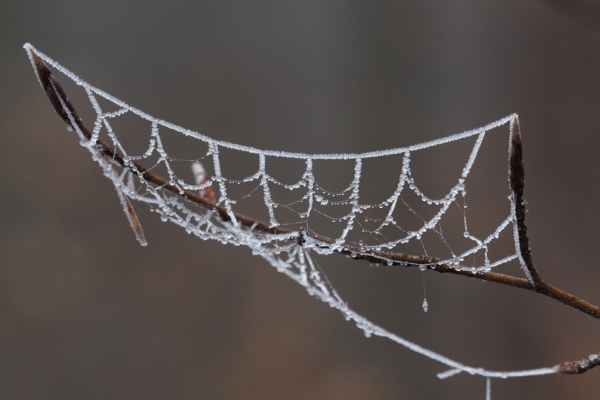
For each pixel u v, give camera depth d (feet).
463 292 4.04
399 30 4.82
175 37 4.64
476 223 4.03
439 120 4.47
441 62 4.70
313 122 4.46
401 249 3.82
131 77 4.36
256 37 4.80
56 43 4.32
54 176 4.08
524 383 3.68
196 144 4.12
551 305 3.91
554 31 4.37
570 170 4.17
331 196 3.98
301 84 4.65
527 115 4.36
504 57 4.57
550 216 4.09
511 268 3.97
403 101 4.58
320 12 4.87
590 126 4.20
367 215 3.87
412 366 3.88
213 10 4.75
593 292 3.79
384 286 4.05
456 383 3.77
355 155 2.11
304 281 2.51
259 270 4.20
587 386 3.61
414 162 4.24
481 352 3.86
